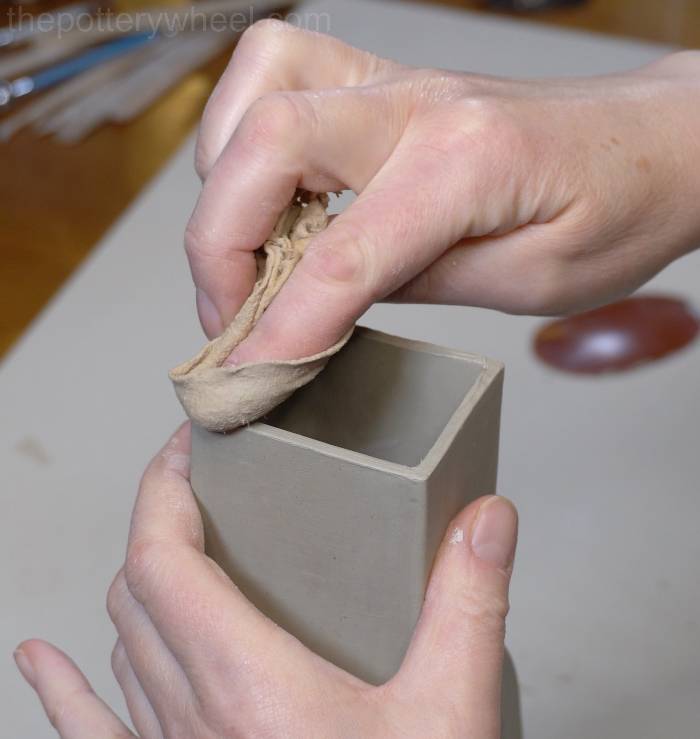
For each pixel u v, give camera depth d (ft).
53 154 2.41
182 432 1.20
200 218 1.12
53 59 2.61
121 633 1.18
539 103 1.20
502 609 1.09
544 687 1.52
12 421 1.84
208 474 1.09
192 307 2.07
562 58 2.77
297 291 1.05
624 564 1.63
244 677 1.05
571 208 1.19
